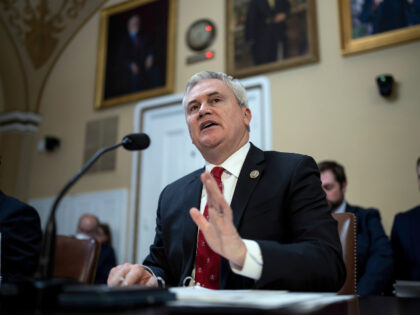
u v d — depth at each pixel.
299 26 4.64
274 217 1.41
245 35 4.92
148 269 1.42
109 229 5.14
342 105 4.24
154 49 5.52
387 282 2.69
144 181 5.17
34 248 2.03
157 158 5.19
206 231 1.00
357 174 4.00
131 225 5.02
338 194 3.12
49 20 6.32
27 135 6.12
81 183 5.60
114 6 6.02
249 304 0.73
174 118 5.20
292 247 1.12
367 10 4.34
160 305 0.74
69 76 6.18
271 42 4.75
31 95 6.25
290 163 1.52
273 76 4.66
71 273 1.88
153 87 5.38
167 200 1.75
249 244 1.06
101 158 5.55
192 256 1.48
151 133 5.30
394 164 3.87
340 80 4.31
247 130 1.74
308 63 4.48
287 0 4.79
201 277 1.42
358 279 2.79
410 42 4.08
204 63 5.12
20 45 6.32
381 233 2.92
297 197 1.40
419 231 2.99
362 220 3.01
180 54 5.33
